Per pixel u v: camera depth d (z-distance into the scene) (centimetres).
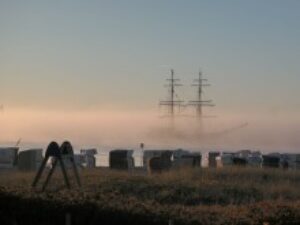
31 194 2366
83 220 2064
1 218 2031
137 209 2238
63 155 2948
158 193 2998
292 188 3359
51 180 3161
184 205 2794
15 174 3709
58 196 2364
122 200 2506
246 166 4569
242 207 2489
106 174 3512
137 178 3312
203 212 2370
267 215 2247
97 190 2883
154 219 2114
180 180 3394
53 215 2067
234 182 3438
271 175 4078
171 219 2081
